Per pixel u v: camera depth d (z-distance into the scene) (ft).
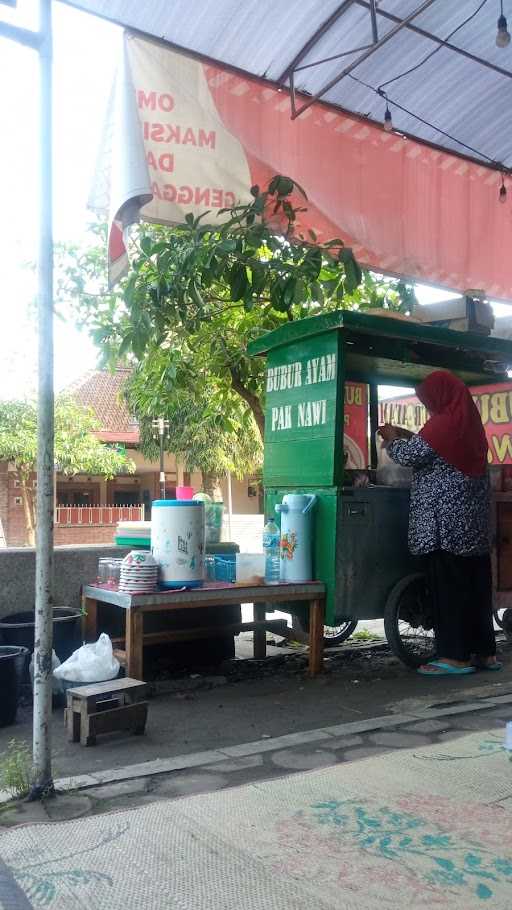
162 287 21.30
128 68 18.48
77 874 8.02
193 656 19.94
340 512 18.54
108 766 12.30
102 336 24.73
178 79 19.11
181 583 16.93
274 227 21.16
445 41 19.53
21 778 10.82
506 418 24.23
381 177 22.63
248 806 9.75
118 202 18.10
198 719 15.03
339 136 21.83
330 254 20.81
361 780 10.68
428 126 22.89
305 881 7.86
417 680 18.25
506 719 14.24
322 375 19.16
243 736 13.91
